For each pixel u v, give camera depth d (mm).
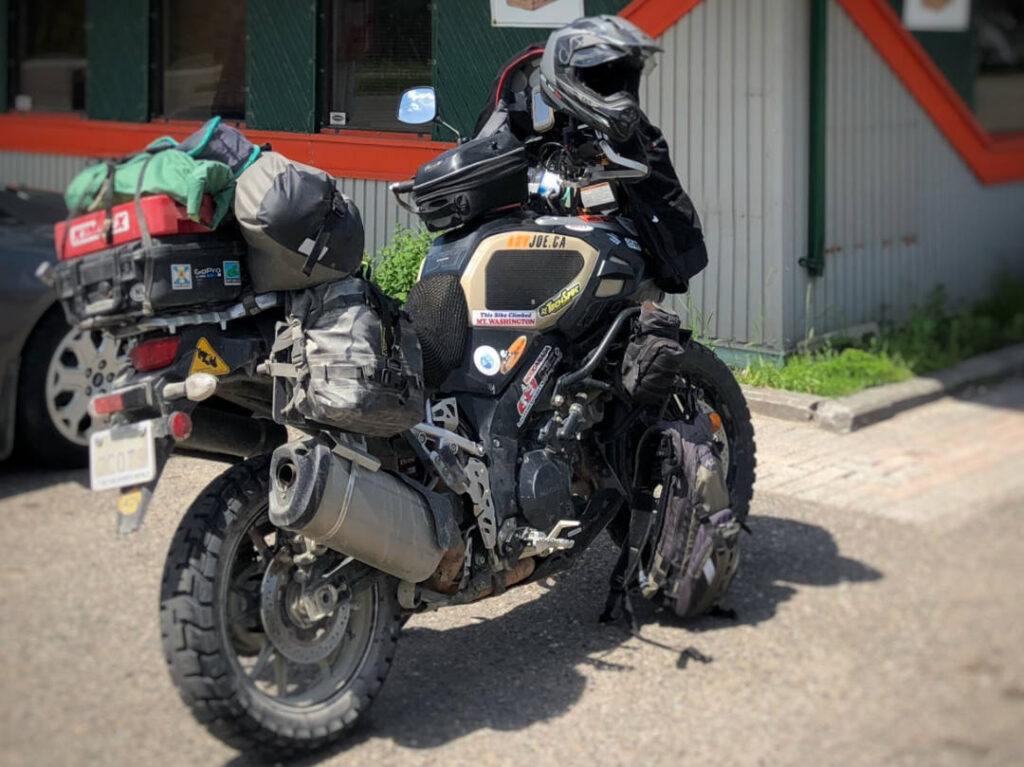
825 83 6875
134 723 3473
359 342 3205
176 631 3068
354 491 3221
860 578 4359
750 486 4598
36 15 9156
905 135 7742
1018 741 3316
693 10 6734
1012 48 8430
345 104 7223
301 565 3312
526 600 4363
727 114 6742
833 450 5820
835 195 7219
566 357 3914
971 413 6441
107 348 5539
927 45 7750
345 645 3484
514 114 4215
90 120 8742
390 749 3363
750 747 3340
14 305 5324
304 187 3119
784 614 4156
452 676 3793
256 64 7539
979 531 4688
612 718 3521
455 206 3809
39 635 3982
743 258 6820
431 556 3395
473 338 3709
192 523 3160
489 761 3289
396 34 7016
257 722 3137
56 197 6172
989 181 8430
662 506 4012
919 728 3381
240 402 3467
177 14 8164
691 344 4434
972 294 8445
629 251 4059
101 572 4508
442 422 3613
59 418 5527
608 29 3896
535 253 3824
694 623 4152
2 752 3285
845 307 7363
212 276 3146
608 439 4000
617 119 3807
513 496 3670
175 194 3016
